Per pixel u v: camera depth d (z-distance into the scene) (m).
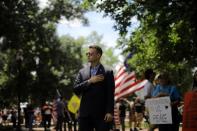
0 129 51.12
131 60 44.75
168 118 14.78
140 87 30.08
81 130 10.98
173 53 33.31
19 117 47.31
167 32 30.52
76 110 21.70
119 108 34.09
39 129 51.56
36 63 66.12
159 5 26.08
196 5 25.72
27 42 56.19
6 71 64.75
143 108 31.20
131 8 31.22
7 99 65.81
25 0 48.66
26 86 65.00
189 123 9.46
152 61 39.97
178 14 26.53
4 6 43.16
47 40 61.28
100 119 10.87
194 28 27.84
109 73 11.09
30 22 51.75
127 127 44.62
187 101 9.59
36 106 69.75
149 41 36.28
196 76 10.80
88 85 10.90
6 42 47.47
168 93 15.23
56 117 35.91
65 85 89.62
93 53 11.20
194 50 31.92
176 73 49.38
